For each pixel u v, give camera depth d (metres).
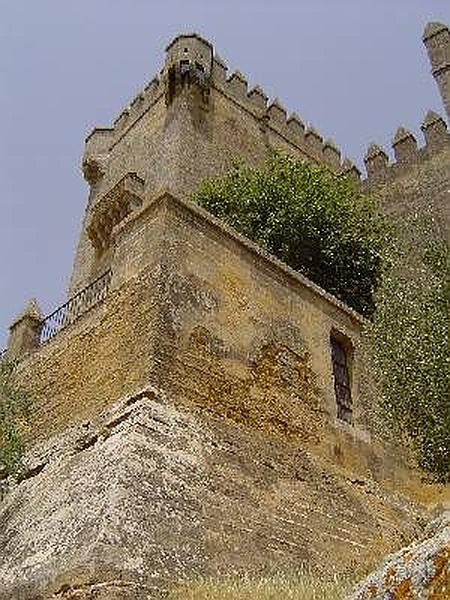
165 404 14.12
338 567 13.80
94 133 44.34
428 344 15.03
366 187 40.38
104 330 16.75
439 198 37.03
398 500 17.12
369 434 18.00
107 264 34.06
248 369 16.23
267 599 10.33
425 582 4.84
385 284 17.62
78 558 10.72
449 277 16.02
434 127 40.41
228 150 37.88
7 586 11.38
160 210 17.08
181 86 38.97
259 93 42.53
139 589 10.46
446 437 14.04
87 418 15.34
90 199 41.50
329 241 26.52
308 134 43.66
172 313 15.47
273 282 18.17
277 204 27.20
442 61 43.00
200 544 12.05
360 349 19.39
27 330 21.73
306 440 16.38
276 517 13.88
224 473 13.78
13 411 17.30
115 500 11.60
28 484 14.85
